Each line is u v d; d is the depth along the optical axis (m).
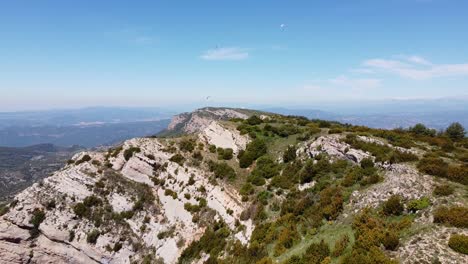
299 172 45.53
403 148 40.56
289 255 29.95
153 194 56.91
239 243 39.50
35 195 51.34
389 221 27.84
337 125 62.28
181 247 46.69
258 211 42.06
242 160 55.16
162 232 51.00
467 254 21.20
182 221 50.41
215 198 49.47
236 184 50.56
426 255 22.03
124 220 52.53
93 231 49.59
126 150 61.69
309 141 50.94
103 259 48.06
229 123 67.56
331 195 36.00
